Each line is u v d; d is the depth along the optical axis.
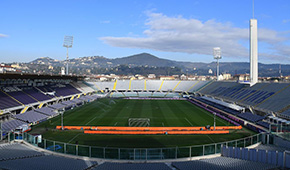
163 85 149.12
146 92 138.62
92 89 133.25
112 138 42.94
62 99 88.75
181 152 34.62
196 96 116.12
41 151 33.38
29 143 36.69
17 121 51.00
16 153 28.45
